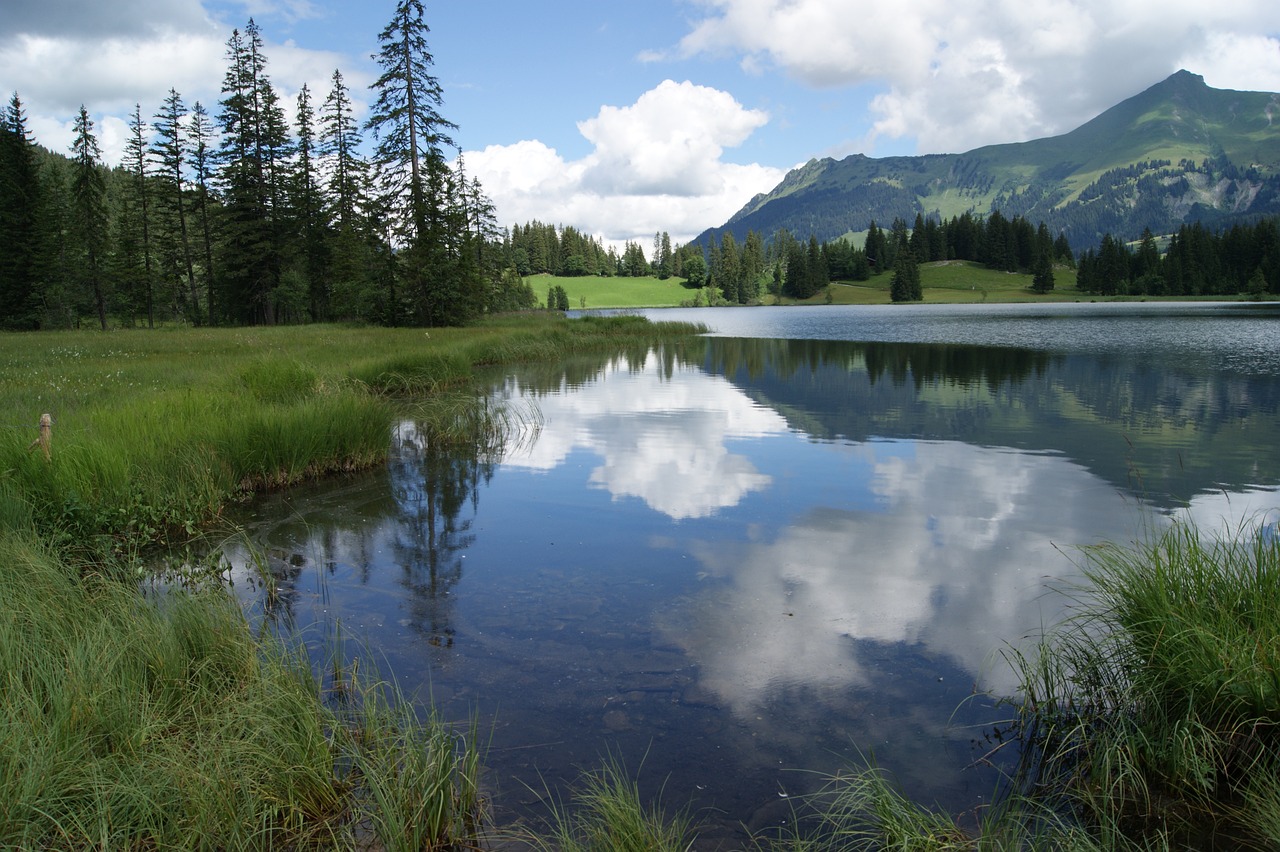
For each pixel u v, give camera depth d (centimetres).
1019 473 937
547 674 438
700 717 392
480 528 726
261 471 866
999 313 7431
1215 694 332
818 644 477
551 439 1177
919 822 300
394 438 1177
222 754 315
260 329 3341
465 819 313
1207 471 933
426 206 3603
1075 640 438
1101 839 300
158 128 4231
